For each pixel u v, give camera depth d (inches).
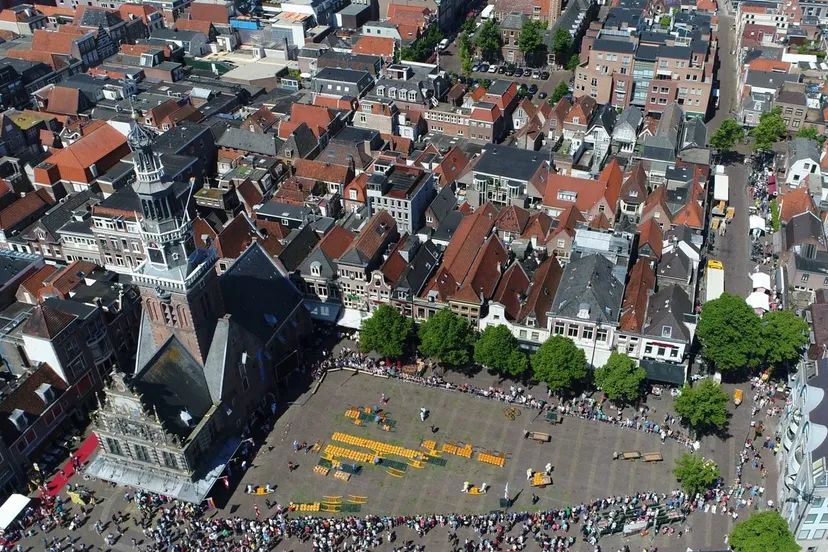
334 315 5816.9
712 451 4699.8
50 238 6501.0
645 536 4195.4
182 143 7485.2
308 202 6879.9
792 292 5748.0
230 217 6934.1
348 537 4222.4
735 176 7746.1
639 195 6550.2
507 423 4982.8
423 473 4638.3
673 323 5007.4
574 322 5167.3
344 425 5002.5
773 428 4847.4
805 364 4584.2
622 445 4778.5
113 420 4328.3
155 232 4212.6
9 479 4507.9
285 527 4259.4
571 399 5142.7
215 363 4603.8
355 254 5674.2
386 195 6432.1
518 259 6122.1
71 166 7288.4
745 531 3784.5
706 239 6648.6
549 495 4453.7
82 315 5009.8
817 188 6761.8
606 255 5693.9
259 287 5285.4
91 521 4355.3
